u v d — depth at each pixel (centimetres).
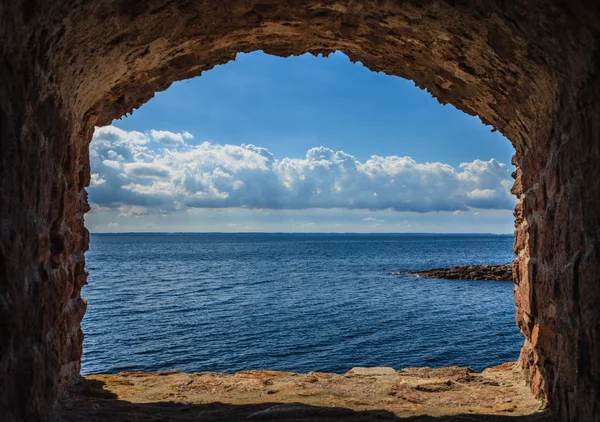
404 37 470
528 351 530
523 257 523
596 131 312
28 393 337
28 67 309
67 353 494
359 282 4812
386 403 501
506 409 462
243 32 496
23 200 318
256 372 638
